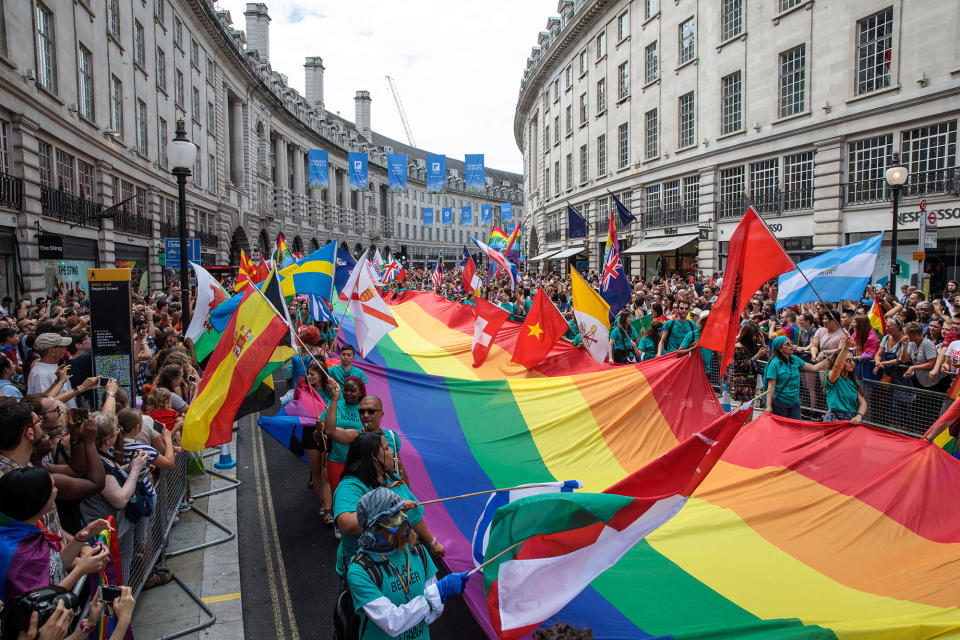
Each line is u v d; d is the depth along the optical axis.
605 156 40.16
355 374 6.87
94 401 6.26
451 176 111.62
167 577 5.51
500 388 7.74
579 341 9.84
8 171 16.88
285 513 7.06
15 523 3.08
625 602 4.02
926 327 9.84
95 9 22.72
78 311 12.42
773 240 5.99
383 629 3.01
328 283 8.45
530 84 55.66
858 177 22.12
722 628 3.61
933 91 19.12
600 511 3.47
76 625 3.12
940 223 19.23
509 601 3.45
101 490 4.16
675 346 11.27
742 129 26.70
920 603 3.88
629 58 35.94
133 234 26.73
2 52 16.11
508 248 20.53
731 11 27.50
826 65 22.72
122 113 25.53
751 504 5.25
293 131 60.41
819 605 3.95
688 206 31.08
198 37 37.09
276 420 6.60
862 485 5.32
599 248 40.97
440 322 13.10
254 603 5.20
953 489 5.04
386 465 3.71
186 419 5.71
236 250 47.88
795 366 7.81
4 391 6.32
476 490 5.95
